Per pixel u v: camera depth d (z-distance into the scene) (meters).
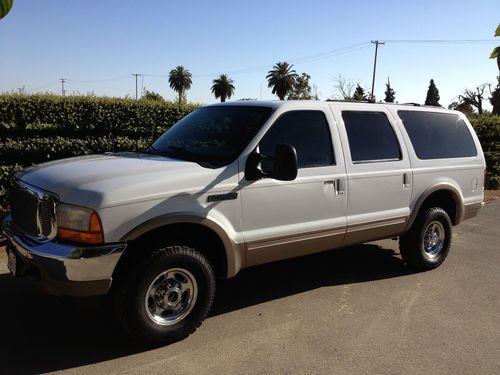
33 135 7.97
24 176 4.12
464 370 3.66
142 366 3.58
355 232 5.06
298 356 3.79
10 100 7.57
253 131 4.36
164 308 3.87
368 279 5.68
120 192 3.54
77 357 3.69
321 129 4.83
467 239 7.82
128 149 8.59
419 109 5.96
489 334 4.29
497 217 9.73
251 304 4.84
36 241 3.70
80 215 3.46
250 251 4.27
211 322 4.39
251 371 3.56
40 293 4.88
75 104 8.11
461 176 6.20
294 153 3.87
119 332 4.09
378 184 5.21
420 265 5.93
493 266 6.33
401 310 4.78
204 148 4.46
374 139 5.30
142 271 3.65
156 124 8.90
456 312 4.77
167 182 3.77
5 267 5.59
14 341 3.91
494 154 13.86
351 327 4.35
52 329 4.14
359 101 5.46
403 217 5.50
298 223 4.56
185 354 3.78
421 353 3.90
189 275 3.93
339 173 4.84
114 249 3.49
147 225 3.62
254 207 4.23
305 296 5.09
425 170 5.72
